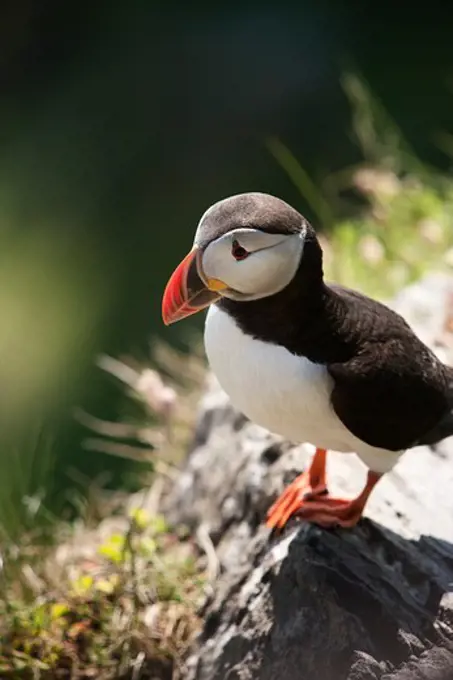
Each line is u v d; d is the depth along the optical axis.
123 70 15.96
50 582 6.97
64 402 11.34
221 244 5.04
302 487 6.14
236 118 14.94
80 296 12.92
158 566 6.70
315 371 5.16
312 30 15.84
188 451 7.96
